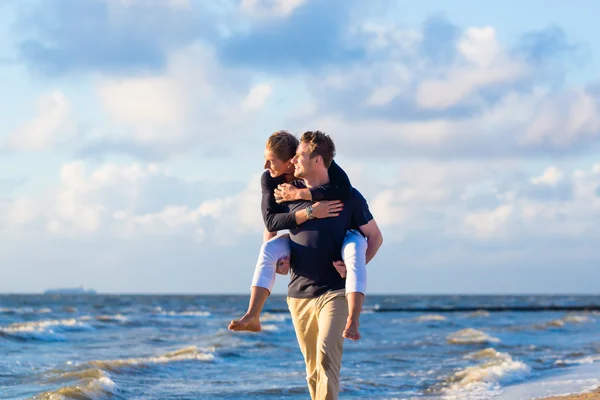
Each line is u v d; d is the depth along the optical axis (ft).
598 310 211.20
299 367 39.42
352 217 13.15
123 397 26.32
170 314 135.74
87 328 77.30
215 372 36.06
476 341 58.34
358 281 12.41
